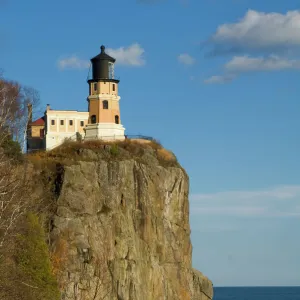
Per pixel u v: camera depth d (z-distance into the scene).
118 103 173.62
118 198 138.25
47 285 111.75
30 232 113.00
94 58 172.88
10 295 99.69
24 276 107.50
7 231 100.38
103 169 138.25
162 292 141.25
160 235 144.75
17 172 125.25
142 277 136.38
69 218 128.25
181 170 153.88
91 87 172.88
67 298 121.69
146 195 143.12
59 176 132.88
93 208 133.12
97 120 170.88
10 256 107.62
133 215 140.25
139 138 158.00
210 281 157.12
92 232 130.38
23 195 114.31
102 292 127.19
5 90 143.25
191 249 154.88
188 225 153.88
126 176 140.75
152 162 149.12
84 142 149.12
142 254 139.12
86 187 133.50
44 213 127.31
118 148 147.12
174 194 150.62
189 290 149.75
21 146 143.50
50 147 163.38
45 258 113.94
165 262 144.75
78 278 124.12
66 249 125.12
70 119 177.88
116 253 133.38
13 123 148.75
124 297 131.25
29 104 153.62
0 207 100.94
